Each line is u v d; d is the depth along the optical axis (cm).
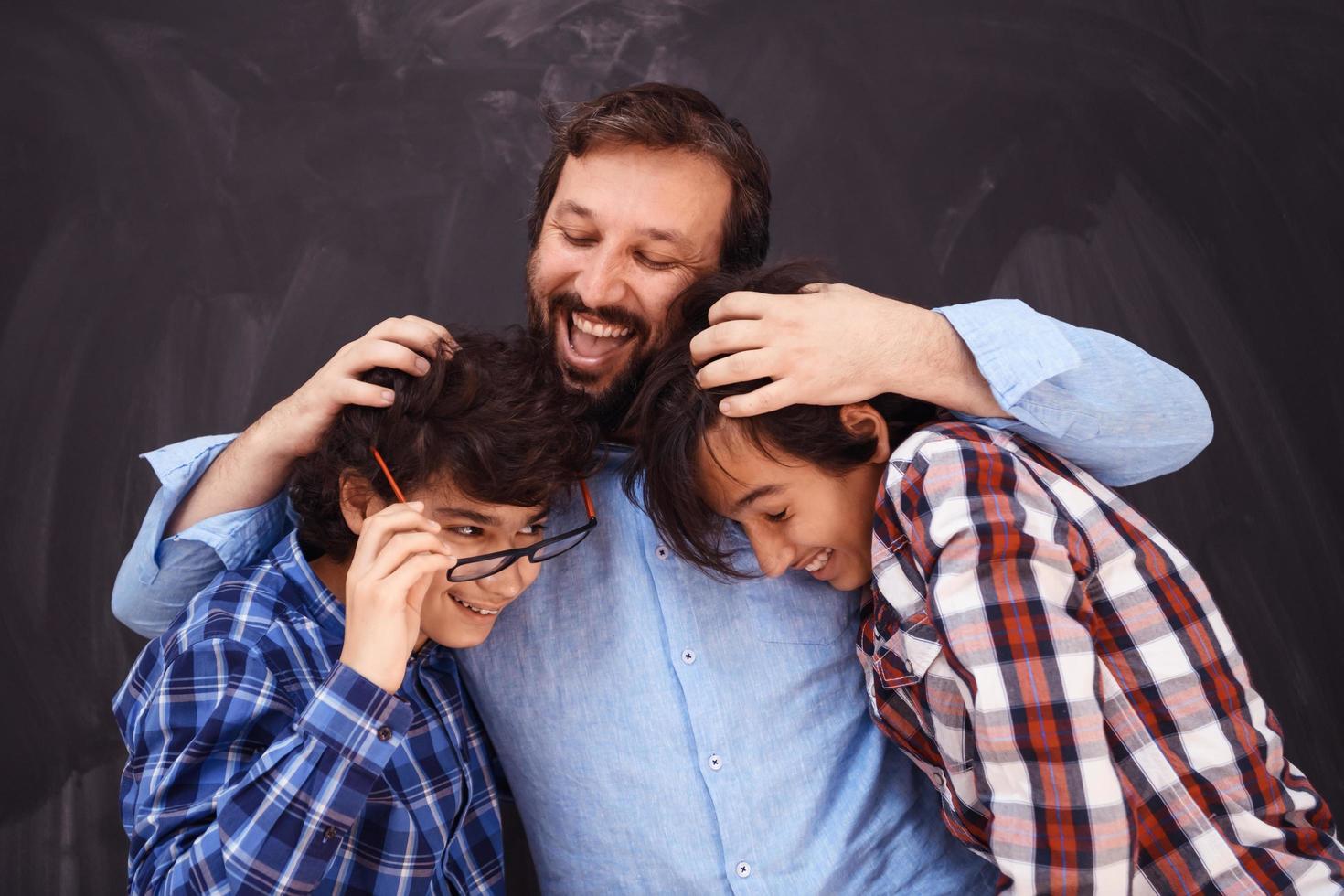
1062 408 98
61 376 146
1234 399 155
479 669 111
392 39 151
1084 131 155
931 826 115
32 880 145
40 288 147
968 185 155
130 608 117
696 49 154
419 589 91
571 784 109
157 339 148
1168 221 156
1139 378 104
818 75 154
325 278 150
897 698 103
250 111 149
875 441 98
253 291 149
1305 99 157
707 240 116
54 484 146
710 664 109
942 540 89
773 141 154
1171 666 95
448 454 93
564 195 116
